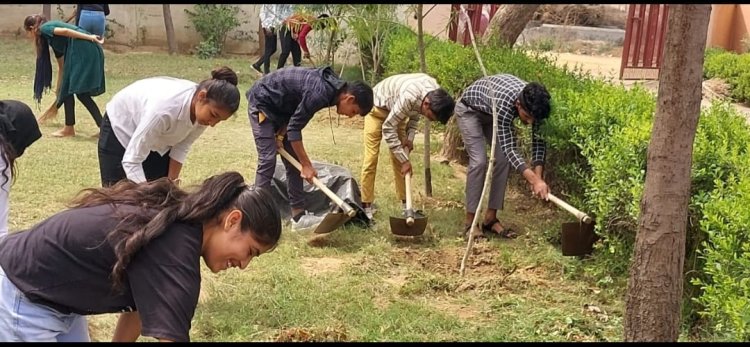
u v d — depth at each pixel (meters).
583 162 5.86
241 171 7.55
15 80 11.76
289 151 5.95
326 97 5.36
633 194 4.57
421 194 7.12
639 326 3.41
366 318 4.48
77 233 2.37
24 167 7.13
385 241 5.86
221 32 16.11
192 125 4.34
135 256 2.30
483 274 5.37
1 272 2.46
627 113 5.68
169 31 15.97
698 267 4.37
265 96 5.48
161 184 2.46
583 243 5.23
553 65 8.41
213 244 2.39
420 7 6.64
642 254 3.37
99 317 4.36
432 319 4.49
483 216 6.33
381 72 11.84
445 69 8.77
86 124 9.22
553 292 5.02
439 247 5.85
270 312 4.50
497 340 4.22
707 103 12.10
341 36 10.53
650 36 14.05
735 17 18.08
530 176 5.49
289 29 10.56
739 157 4.48
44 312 2.46
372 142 6.26
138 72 13.47
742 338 3.46
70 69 8.26
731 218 3.90
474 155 5.99
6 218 3.39
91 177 6.96
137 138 4.21
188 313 2.28
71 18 12.77
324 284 4.95
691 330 4.36
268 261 5.32
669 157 3.24
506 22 9.12
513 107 5.65
